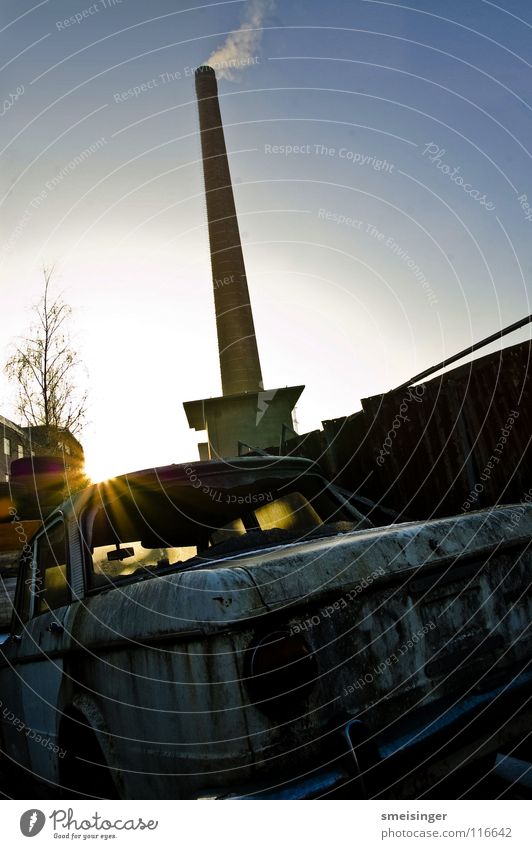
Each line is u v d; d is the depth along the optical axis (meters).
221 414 23.23
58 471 5.29
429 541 2.01
